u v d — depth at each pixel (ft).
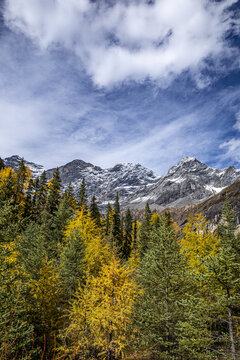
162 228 53.16
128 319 39.70
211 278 36.78
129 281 44.24
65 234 87.92
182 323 37.01
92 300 41.70
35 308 44.34
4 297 32.01
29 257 55.26
